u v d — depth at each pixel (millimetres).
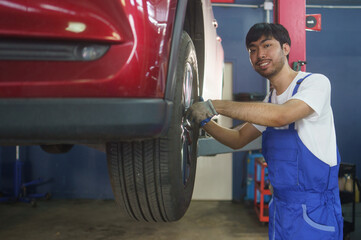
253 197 6547
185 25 1747
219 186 7012
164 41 1009
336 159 1565
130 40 908
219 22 6938
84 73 881
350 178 4281
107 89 882
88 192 6957
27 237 4781
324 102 1449
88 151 6969
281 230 1587
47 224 5359
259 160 5684
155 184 1233
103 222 5484
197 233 5020
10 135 848
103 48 897
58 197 6949
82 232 5016
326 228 1495
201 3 1712
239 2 6926
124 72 891
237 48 6957
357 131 7168
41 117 844
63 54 884
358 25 7148
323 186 1523
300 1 2514
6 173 6922
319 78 1495
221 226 5355
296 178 1513
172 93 1048
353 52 7172
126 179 1256
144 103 905
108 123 867
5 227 5188
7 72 865
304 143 1508
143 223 5445
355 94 7172
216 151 2055
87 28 882
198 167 7027
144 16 946
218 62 2832
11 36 871
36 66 872
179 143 1232
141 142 1208
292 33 2496
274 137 1570
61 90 867
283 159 1533
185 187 1444
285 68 1611
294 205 1526
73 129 855
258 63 1574
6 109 838
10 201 6566
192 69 1485
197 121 1396
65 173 6957
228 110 1389
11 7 868
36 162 6938
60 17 878
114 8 892
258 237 4871
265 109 1344
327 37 7164
